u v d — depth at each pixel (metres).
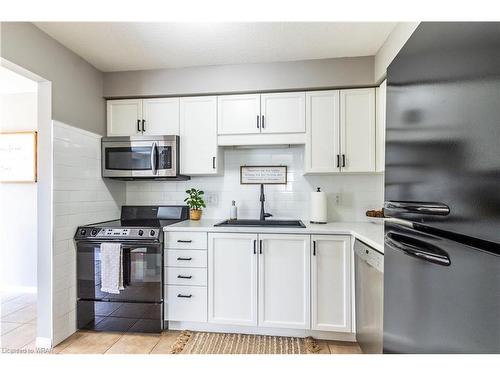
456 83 0.65
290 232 1.99
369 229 1.96
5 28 1.59
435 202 0.73
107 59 2.24
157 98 2.46
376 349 1.45
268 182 2.61
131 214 2.70
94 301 2.11
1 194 2.93
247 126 2.34
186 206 2.69
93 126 2.34
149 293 2.08
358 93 2.23
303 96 2.28
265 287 2.02
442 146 0.70
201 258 2.08
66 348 1.87
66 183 2.00
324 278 1.97
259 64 2.30
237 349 1.87
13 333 2.07
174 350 1.85
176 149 2.36
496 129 0.53
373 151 2.20
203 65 2.35
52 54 1.91
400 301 0.91
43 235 1.89
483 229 0.56
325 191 2.53
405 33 1.63
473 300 0.58
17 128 2.94
